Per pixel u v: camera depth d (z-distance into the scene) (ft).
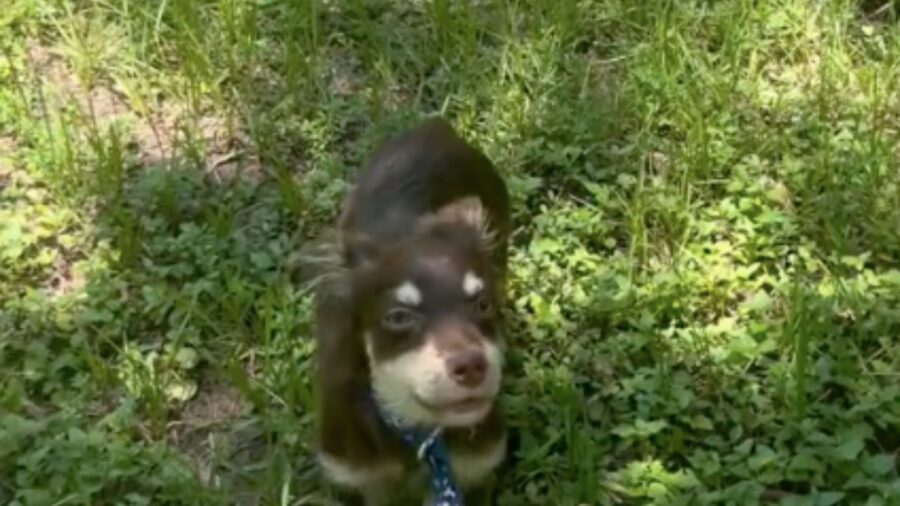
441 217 3.87
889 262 4.71
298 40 5.49
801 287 4.48
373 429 3.84
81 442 4.14
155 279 4.66
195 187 4.95
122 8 5.57
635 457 4.16
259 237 4.81
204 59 5.32
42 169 5.01
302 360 4.39
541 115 5.14
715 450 4.14
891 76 5.31
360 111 5.24
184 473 4.10
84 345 4.45
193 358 4.44
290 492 4.11
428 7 5.56
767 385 4.30
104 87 5.41
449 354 3.47
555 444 4.18
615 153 5.03
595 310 4.49
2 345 4.45
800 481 4.03
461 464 3.88
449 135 4.35
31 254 4.77
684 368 4.36
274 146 5.12
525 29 5.54
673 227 4.76
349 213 4.25
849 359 4.35
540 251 4.66
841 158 4.96
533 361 4.38
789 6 5.53
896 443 4.20
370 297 3.66
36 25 5.58
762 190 4.83
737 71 5.28
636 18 5.55
